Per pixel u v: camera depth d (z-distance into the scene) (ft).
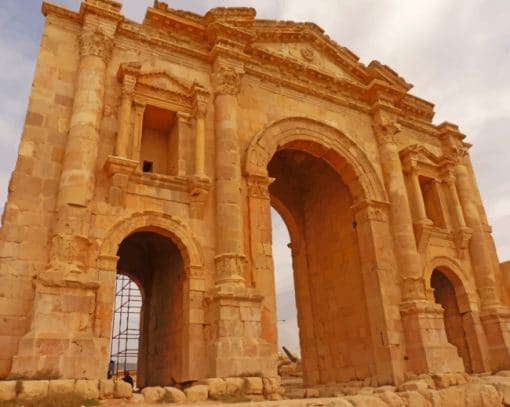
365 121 81.76
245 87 69.41
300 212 92.07
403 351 64.85
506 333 74.84
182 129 60.44
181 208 55.42
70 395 37.04
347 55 84.12
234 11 69.62
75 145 49.83
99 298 45.93
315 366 79.15
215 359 46.88
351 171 75.72
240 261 53.88
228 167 58.54
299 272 88.38
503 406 47.93
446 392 46.91
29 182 48.16
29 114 51.16
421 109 92.22
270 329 54.60
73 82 55.26
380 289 67.82
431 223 78.13
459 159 91.61
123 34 61.67
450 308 80.74
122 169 51.47
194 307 51.21
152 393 40.68
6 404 34.55
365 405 39.96
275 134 68.85
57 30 57.16
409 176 83.05
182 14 67.56
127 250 75.36
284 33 77.92
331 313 78.43
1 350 40.91
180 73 64.18
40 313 41.01
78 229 46.26
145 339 71.31
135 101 57.88
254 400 44.70
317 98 77.25
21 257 44.80
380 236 72.08
